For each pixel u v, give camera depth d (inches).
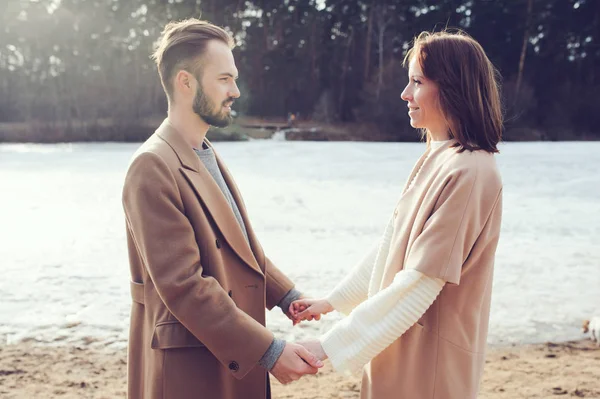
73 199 493.0
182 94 78.6
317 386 144.3
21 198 497.7
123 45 2425.0
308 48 2447.1
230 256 81.3
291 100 2437.3
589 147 1317.7
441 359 72.4
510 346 172.6
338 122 2276.1
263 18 2472.9
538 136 1926.7
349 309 94.3
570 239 330.6
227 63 78.2
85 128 2032.5
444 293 72.6
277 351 74.1
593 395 136.8
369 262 92.7
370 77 2377.0
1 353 165.8
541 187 569.9
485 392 138.9
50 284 243.4
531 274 256.2
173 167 75.1
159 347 75.4
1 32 2426.2
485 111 73.7
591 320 186.1
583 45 2237.9
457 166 70.5
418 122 79.1
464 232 68.5
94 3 2432.3
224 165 89.8
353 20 2416.3
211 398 77.2
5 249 308.8
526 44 2193.7
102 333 184.1
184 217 73.5
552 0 2169.0
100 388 142.0
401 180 633.0
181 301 72.0
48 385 143.6
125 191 74.2
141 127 2021.4
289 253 294.7
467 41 74.6
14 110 2428.6
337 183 600.1
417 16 2293.3
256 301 84.1
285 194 509.0
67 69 2397.9
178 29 78.7
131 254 81.2
